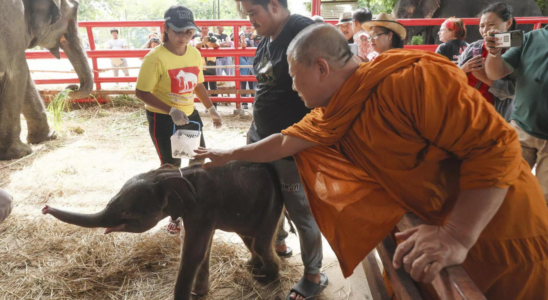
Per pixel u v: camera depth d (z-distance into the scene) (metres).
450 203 1.61
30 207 4.04
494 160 1.30
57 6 6.09
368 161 1.68
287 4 2.47
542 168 3.12
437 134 1.38
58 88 9.19
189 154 3.19
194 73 3.48
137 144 6.18
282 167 2.56
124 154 5.72
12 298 2.71
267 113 2.56
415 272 1.35
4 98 5.32
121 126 7.07
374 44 3.55
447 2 14.13
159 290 2.81
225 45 8.68
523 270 1.58
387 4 16.69
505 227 1.53
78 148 5.95
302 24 2.37
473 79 3.61
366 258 2.50
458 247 1.33
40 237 3.45
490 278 1.62
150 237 3.44
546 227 1.56
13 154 5.45
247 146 2.01
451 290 1.26
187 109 3.54
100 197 4.32
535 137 3.07
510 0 13.59
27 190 4.43
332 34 1.58
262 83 2.57
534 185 1.58
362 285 2.91
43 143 6.13
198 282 2.72
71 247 3.30
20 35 5.44
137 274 2.97
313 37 1.57
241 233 2.73
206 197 2.47
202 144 3.74
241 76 8.02
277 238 3.16
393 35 3.52
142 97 3.27
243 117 7.92
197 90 3.73
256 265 3.03
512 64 3.10
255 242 2.74
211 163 2.09
